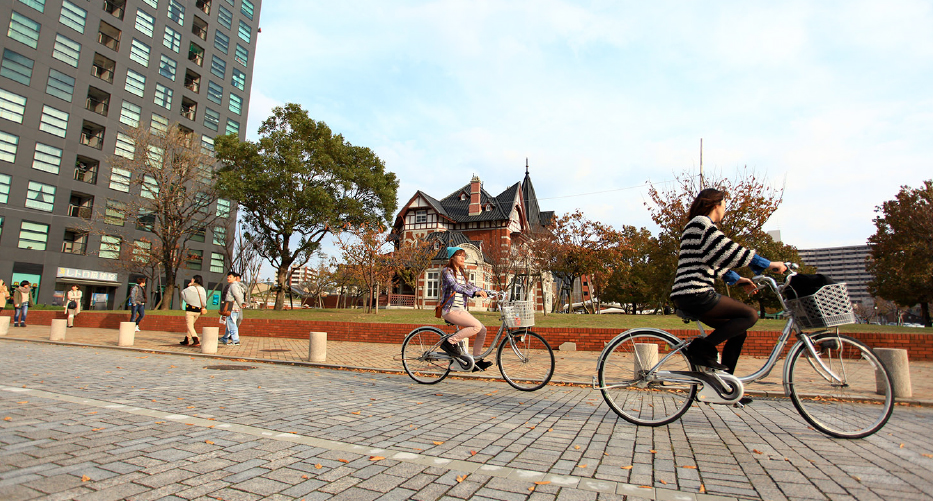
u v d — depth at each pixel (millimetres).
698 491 2674
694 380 3988
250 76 47500
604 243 26578
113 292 35375
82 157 34406
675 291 3994
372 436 3820
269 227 28453
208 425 4023
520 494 2604
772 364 3963
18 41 31781
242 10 47156
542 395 6070
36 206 31812
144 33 38594
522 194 46781
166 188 24734
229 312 12922
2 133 30781
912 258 31484
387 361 9852
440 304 6453
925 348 9883
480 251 37188
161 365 8594
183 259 26906
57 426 3846
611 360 4449
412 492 2611
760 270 3963
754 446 3619
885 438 3842
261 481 2734
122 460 3043
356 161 30234
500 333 6363
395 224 45156
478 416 4707
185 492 2533
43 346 11875
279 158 27641
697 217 3982
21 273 30859
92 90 35344
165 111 39500
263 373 7926
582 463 3174
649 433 4035
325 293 51844
